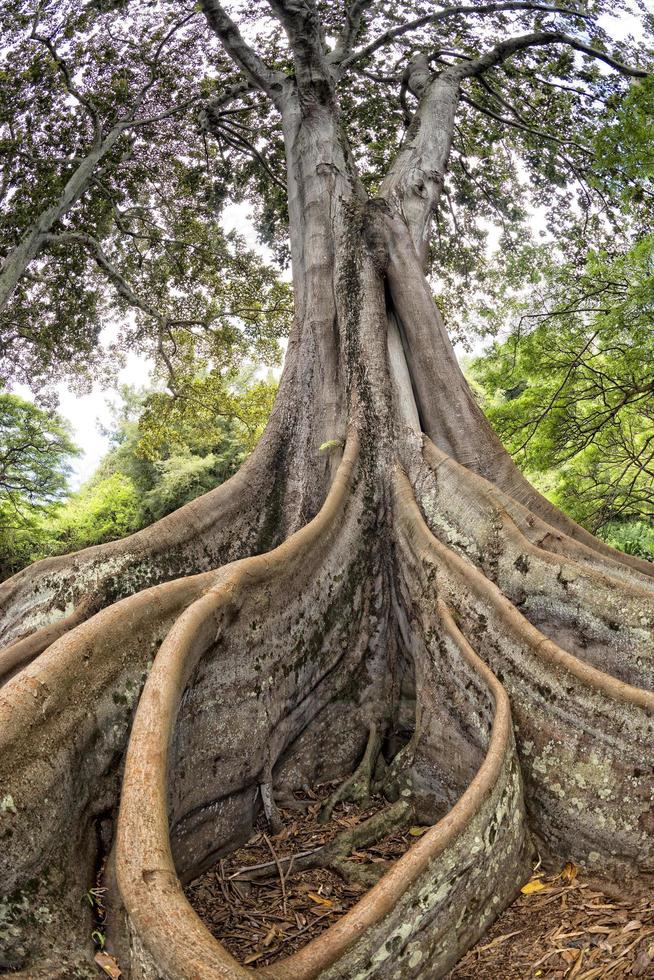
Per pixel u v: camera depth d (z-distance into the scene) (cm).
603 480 1466
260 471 673
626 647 455
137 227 1894
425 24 1314
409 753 480
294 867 418
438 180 907
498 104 1510
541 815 393
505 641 452
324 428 695
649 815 365
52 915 299
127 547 556
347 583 563
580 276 1146
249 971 247
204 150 1703
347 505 594
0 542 3362
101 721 364
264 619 475
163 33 1497
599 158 1025
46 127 1541
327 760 519
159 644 407
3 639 530
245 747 438
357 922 284
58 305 1870
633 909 341
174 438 2114
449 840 326
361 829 438
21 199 1491
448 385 706
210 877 412
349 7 1277
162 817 291
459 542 557
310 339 753
